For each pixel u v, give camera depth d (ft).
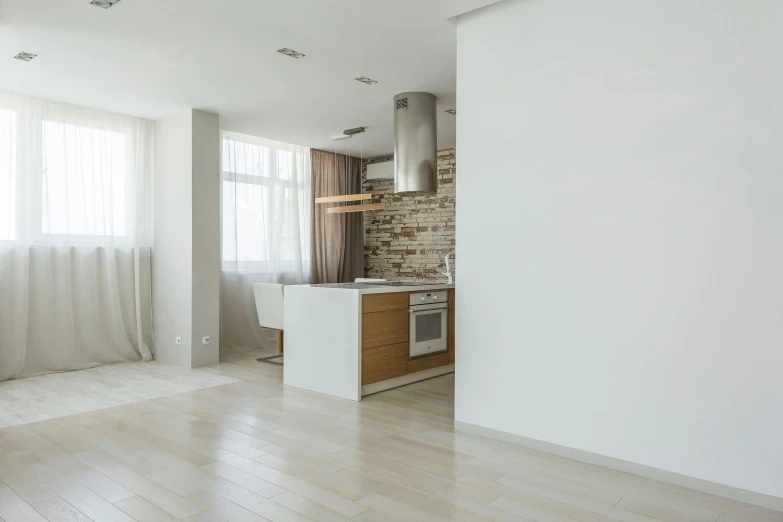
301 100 17.62
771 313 8.23
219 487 8.79
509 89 11.03
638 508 8.14
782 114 8.15
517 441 10.92
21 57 13.76
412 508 8.08
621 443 9.62
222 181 22.00
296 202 24.72
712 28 8.72
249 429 11.82
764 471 8.26
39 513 7.88
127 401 14.17
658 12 9.23
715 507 8.20
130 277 19.71
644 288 9.39
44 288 17.49
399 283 18.72
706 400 8.78
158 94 16.94
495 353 11.25
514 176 10.96
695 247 8.90
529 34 10.72
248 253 22.95
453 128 21.01
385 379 15.37
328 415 12.94
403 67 14.56
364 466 9.71
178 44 12.95
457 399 11.85
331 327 14.87
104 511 7.94
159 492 8.59
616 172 9.70
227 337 22.21
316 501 8.29
